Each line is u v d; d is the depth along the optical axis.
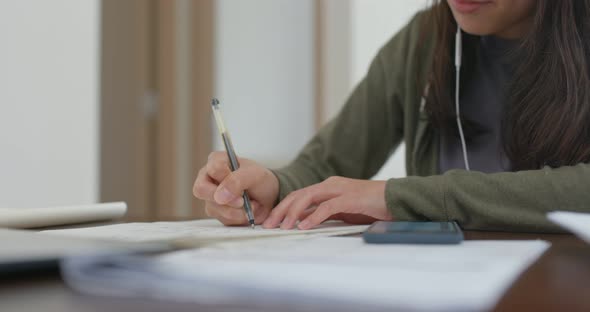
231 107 2.45
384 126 1.15
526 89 0.84
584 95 0.79
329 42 2.38
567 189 0.64
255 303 0.26
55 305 0.28
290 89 2.42
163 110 2.45
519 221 0.63
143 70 2.46
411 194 0.67
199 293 0.27
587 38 0.81
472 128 1.00
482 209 0.64
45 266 0.33
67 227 0.77
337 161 1.10
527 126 0.83
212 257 0.36
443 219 0.67
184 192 2.45
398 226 0.52
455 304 0.23
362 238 0.49
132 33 2.44
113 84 2.37
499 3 0.85
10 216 0.69
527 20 0.92
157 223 0.77
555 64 0.81
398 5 2.30
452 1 0.88
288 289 0.26
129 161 2.43
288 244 0.46
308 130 2.39
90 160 2.02
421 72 1.07
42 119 1.86
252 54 2.44
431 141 1.05
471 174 0.67
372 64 1.17
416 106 1.08
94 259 0.31
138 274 0.29
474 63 1.01
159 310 0.26
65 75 1.93
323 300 0.25
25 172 1.81
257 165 0.80
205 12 2.44
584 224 0.40
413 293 0.25
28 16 1.82
